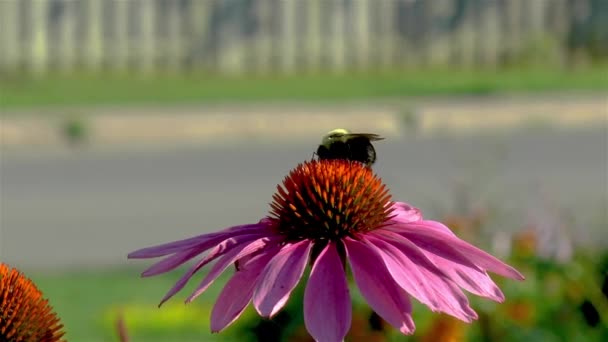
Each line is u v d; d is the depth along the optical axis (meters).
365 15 31.48
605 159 18.75
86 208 16.05
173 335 9.60
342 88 27.73
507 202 8.52
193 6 30.73
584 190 15.66
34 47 29.86
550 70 31.39
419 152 19.77
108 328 9.84
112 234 14.50
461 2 32.56
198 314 9.99
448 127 23.83
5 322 4.00
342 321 3.48
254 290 3.58
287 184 4.12
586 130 22.52
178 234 14.57
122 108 24.03
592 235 6.76
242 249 3.79
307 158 20.00
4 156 20.77
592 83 28.02
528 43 32.00
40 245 13.99
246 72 31.16
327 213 3.97
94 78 29.30
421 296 3.49
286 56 31.31
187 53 30.80
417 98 25.86
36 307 4.09
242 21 31.09
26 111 23.53
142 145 22.06
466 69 31.80
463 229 7.01
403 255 3.70
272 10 31.17
